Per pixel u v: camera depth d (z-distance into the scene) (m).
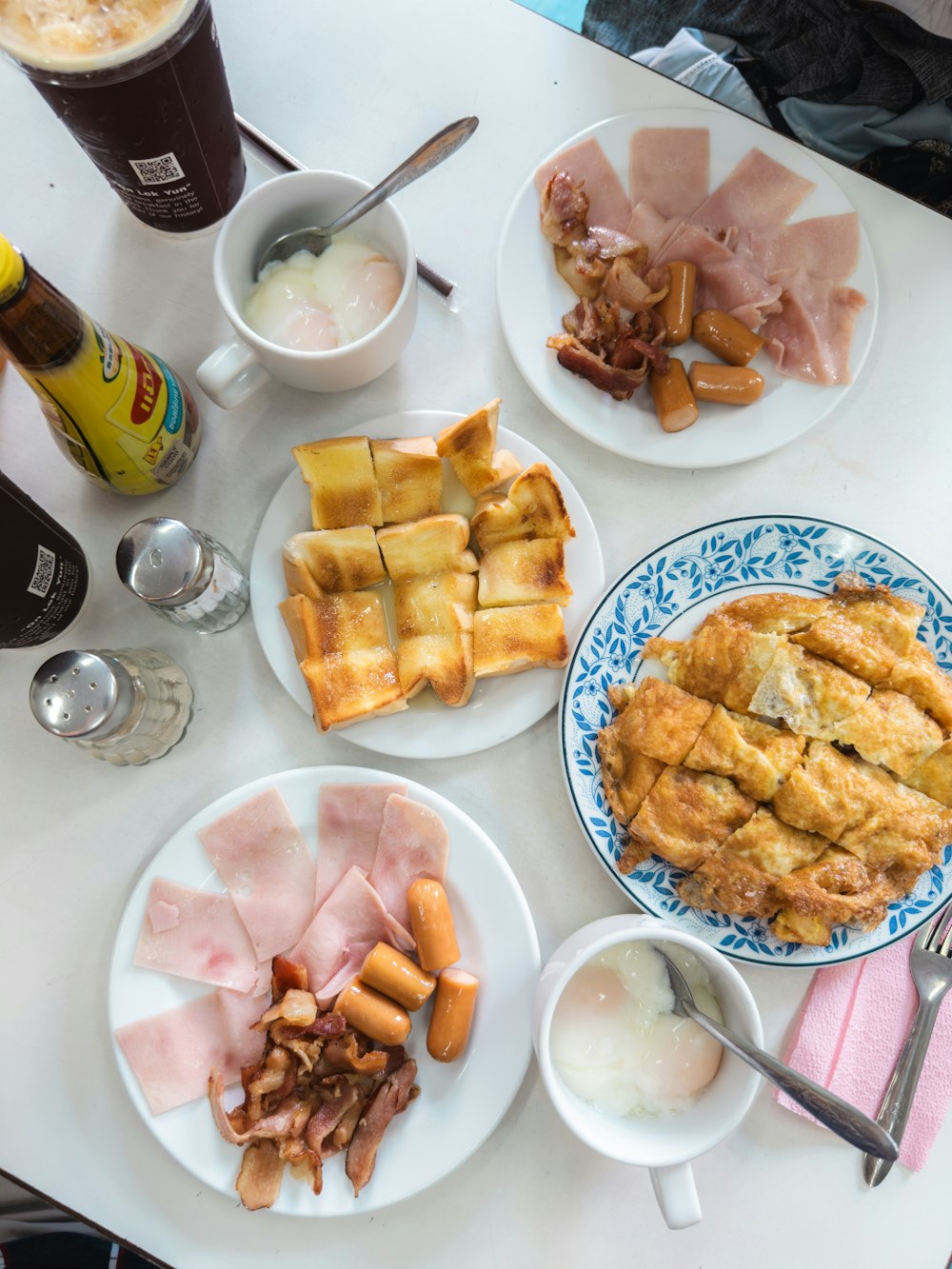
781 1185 0.50
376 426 0.53
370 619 0.52
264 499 0.55
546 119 0.56
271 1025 0.48
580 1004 0.48
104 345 0.44
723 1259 0.50
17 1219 0.60
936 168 0.66
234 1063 0.50
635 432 0.53
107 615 0.54
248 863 0.50
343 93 0.56
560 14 0.76
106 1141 0.51
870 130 0.65
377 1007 0.47
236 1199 0.50
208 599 0.49
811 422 0.53
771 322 0.54
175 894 0.50
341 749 0.53
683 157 0.54
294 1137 0.47
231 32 0.56
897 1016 0.51
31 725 0.53
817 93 0.66
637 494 0.55
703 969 0.49
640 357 0.52
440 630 0.51
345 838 0.51
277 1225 0.50
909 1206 0.50
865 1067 0.50
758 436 0.53
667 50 0.66
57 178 0.55
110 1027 0.50
